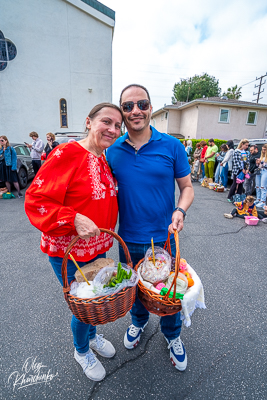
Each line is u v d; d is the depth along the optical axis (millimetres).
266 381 1469
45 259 2971
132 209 1418
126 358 1629
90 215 1254
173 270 1422
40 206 1132
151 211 1411
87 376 1476
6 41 10305
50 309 2088
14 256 3045
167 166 1398
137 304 1581
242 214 4621
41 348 1697
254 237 3707
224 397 1372
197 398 1366
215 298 2238
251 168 5438
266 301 2205
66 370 1538
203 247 3344
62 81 11227
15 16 10125
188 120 18016
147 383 1454
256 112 17391
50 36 10617
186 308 1173
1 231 3865
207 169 8398
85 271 1214
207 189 7488
